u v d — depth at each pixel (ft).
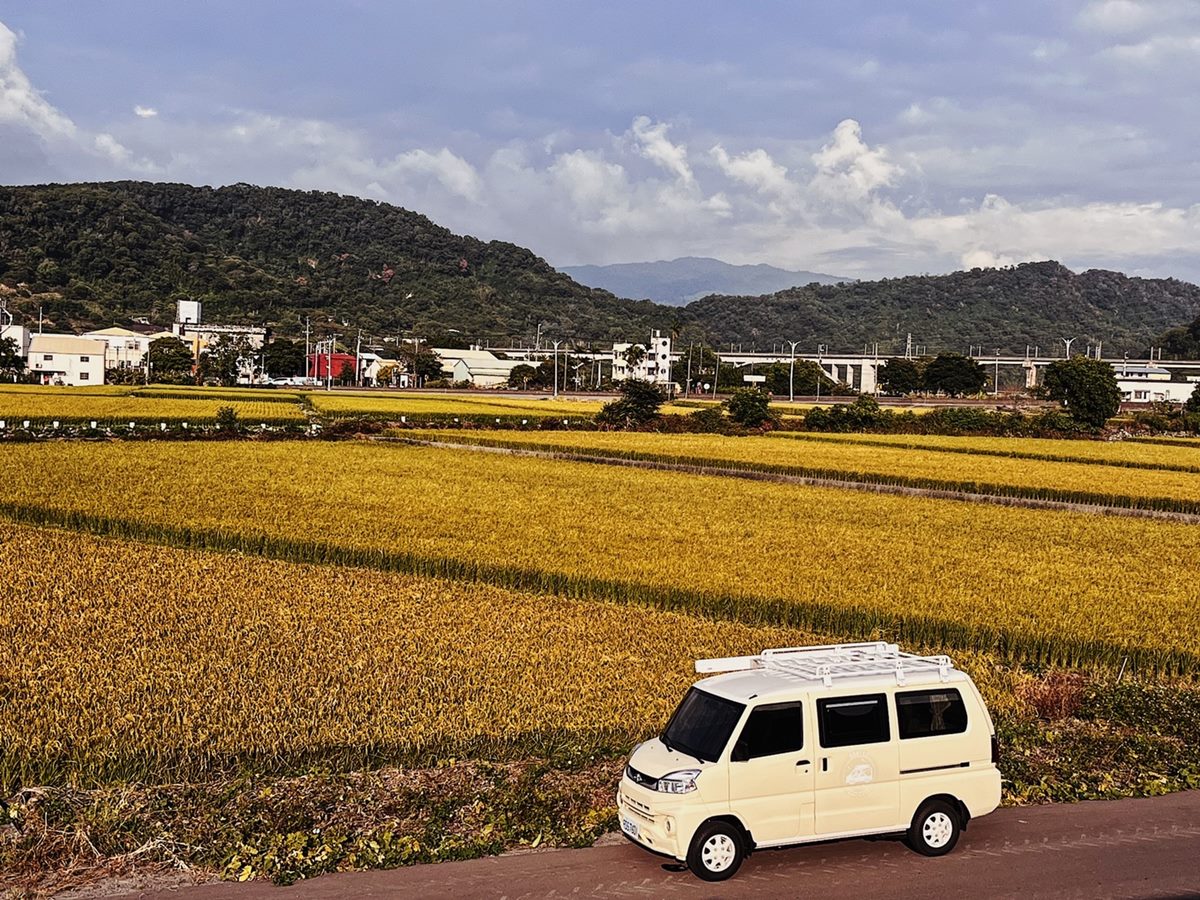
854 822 45.78
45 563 103.50
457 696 68.69
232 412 265.13
